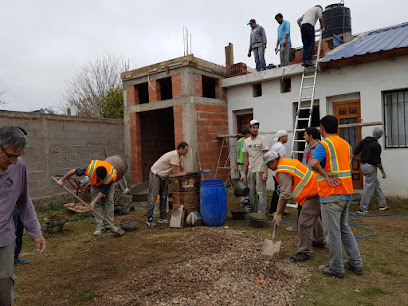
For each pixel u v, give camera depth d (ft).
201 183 19.43
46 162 25.59
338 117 26.94
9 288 7.55
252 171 20.56
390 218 19.48
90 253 15.31
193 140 28.86
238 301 9.84
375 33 32.12
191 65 28.76
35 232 8.62
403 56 22.88
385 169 24.16
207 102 30.66
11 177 7.57
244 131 22.85
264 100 30.53
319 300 10.05
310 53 25.76
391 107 24.29
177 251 14.97
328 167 11.36
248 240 15.53
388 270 12.16
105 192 18.11
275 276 11.49
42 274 13.03
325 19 34.06
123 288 11.11
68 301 10.57
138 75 31.99
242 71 32.19
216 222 18.89
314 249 14.70
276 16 30.58
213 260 12.88
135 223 19.15
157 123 37.76
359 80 24.94
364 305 9.69
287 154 29.17
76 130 28.43
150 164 36.42
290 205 23.57
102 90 72.59
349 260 12.13
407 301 9.88
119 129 33.12
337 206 11.31
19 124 23.68
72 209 23.16
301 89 26.71
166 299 10.05
